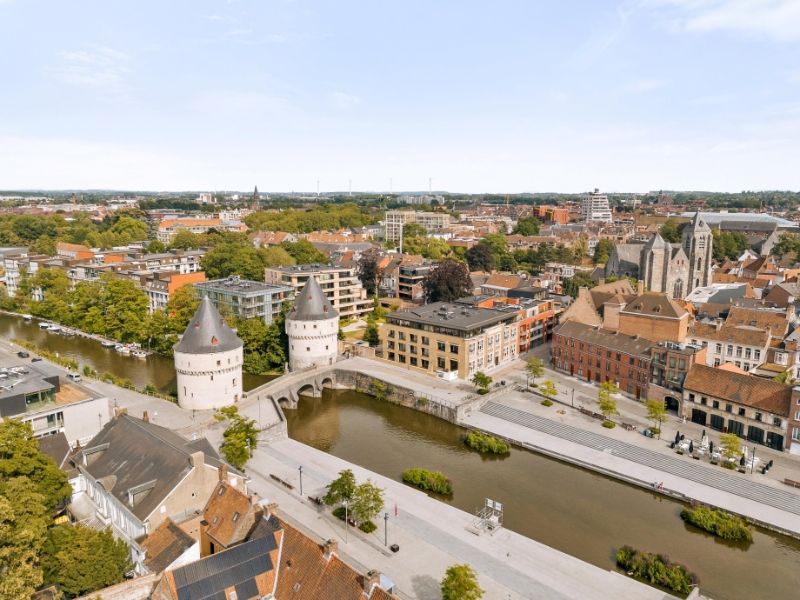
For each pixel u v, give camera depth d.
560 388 124.31
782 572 67.75
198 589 51.56
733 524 73.75
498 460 96.62
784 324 132.00
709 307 157.38
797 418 91.81
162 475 66.38
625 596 61.78
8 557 49.38
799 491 81.06
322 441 105.19
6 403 81.19
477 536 72.56
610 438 99.19
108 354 158.00
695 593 61.88
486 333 132.38
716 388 102.88
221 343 109.88
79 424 88.50
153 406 111.12
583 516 79.38
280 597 53.53
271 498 80.19
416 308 147.12
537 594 61.53
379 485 85.75
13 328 186.50
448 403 112.50
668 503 82.69
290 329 134.62
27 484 58.41
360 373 130.00
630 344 121.88
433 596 60.41
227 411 94.81
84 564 55.12
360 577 50.16
